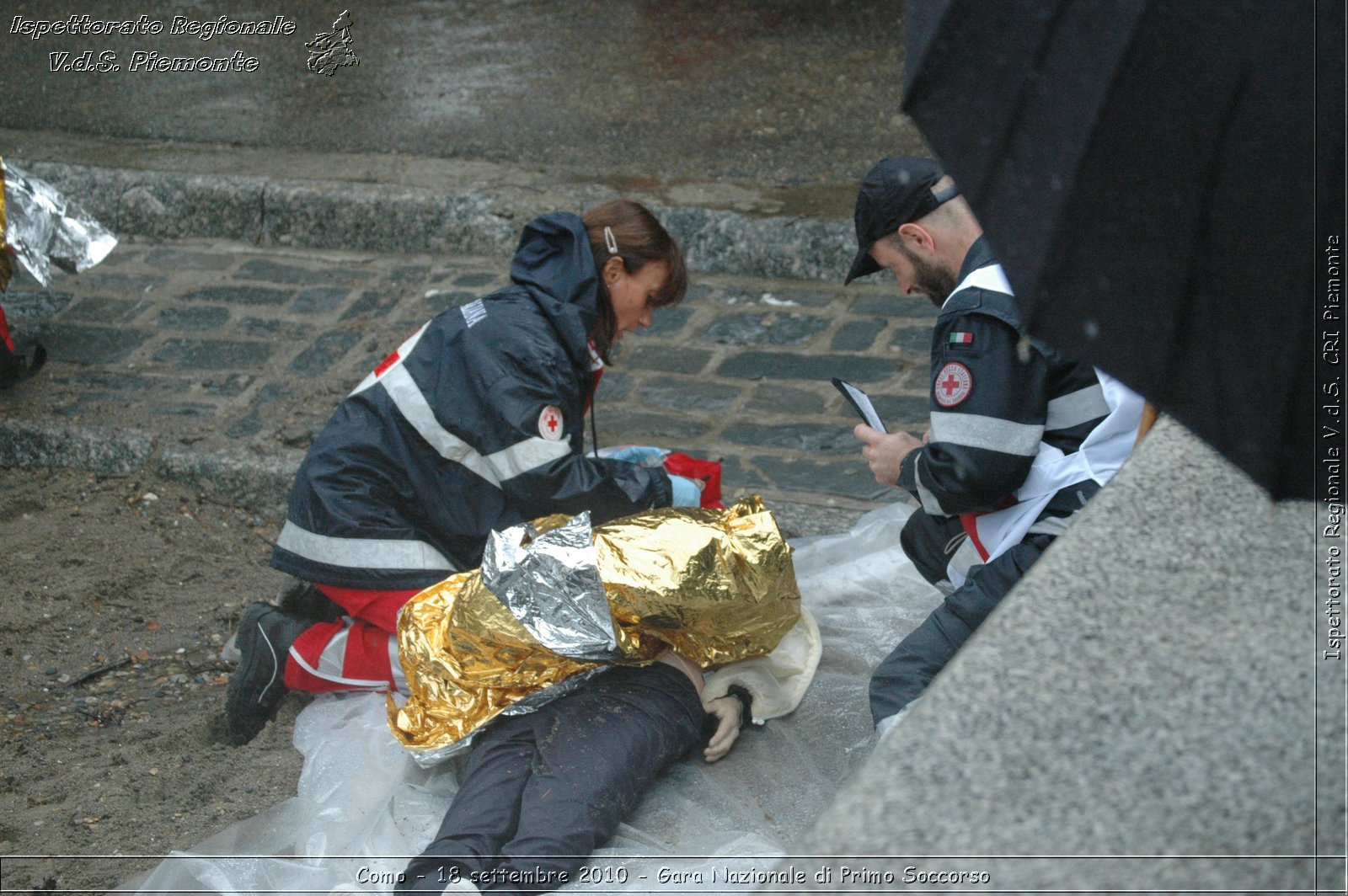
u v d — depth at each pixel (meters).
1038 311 1.73
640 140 7.24
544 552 2.86
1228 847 1.31
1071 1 1.75
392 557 3.34
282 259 6.38
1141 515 1.81
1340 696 1.48
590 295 3.30
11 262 5.10
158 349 5.50
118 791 3.17
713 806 2.90
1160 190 1.67
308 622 3.46
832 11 9.52
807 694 3.30
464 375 3.27
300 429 4.82
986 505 2.90
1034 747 1.44
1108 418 2.88
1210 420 1.69
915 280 3.06
